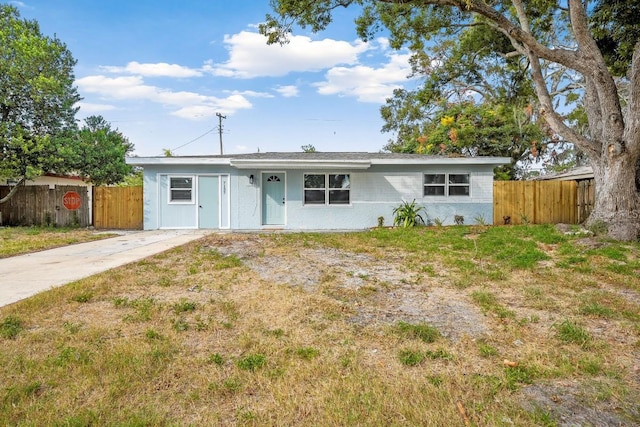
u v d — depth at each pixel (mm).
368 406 2516
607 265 6887
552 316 4355
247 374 2949
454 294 5234
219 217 14328
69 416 2359
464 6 10195
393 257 7934
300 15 11641
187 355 3281
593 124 11875
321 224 14430
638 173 10219
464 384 2816
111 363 3047
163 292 5242
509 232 10969
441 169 14445
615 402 2602
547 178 18891
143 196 14562
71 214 15438
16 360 3078
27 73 15758
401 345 3527
